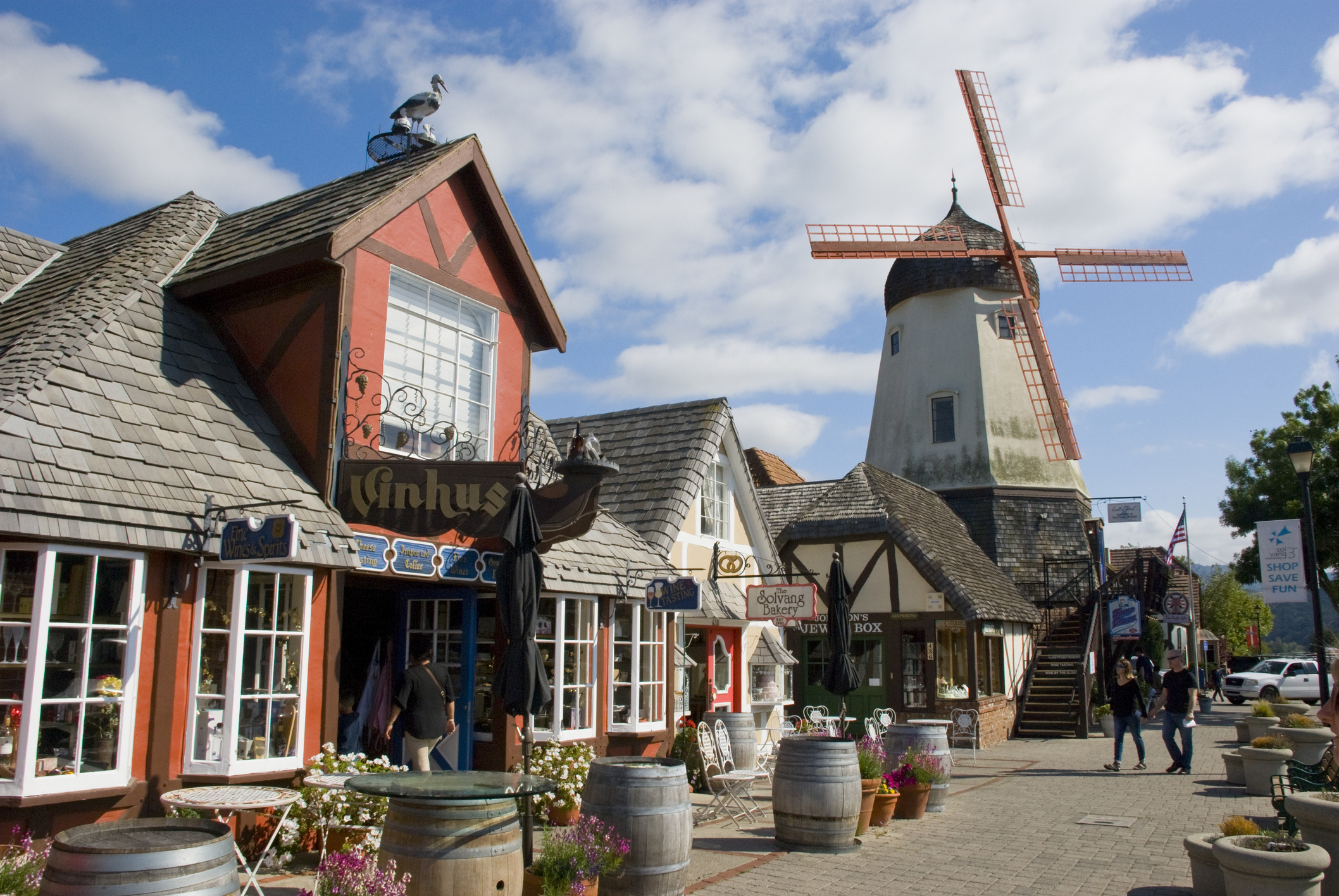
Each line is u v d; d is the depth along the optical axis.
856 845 8.80
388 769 7.59
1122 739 14.95
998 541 27.52
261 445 7.96
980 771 15.02
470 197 10.17
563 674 10.55
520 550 7.20
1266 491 28.11
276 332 8.58
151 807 6.42
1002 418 29.02
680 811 6.68
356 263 8.58
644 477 14.88
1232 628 64.56
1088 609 25.45
